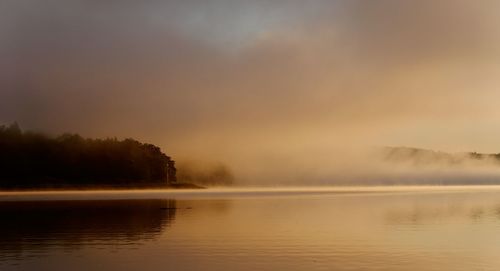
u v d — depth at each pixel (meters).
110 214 48.38
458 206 56.41
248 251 25.80
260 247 26.91
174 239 29.98
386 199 74.12
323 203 65.00
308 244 27.84
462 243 28.00
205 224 38.16
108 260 23.81
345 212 48.97
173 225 37.28
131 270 21.75
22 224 38.84
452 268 21.69
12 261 23.75
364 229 34.44
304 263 22.77
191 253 25.38
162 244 28.19
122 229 35.03
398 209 52.66
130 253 25.53
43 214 48.78
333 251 25.66
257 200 75.62
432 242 28.41
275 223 38.53
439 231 33.19
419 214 46.03
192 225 37.34
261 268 21.83
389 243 28.11
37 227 36.59
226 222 39.50
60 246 27.75
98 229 35.06
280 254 24.91
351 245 27.44
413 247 26.78
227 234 32.19
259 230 34.00
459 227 35.34
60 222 40.28
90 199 84.75
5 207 60.84
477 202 64.00
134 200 79.25
